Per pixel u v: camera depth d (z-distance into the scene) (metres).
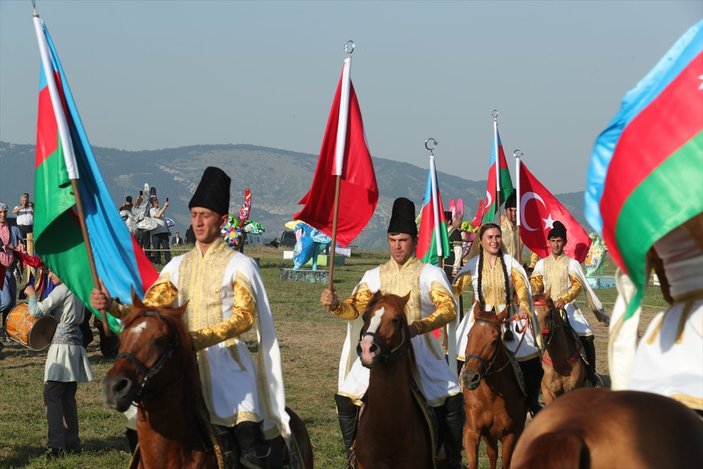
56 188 7.22
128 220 32.84
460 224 30.62
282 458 7.15
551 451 4.18
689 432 4.52
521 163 14.55
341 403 8.60
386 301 7.44
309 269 32.84
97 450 11.52
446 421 8.38
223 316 6.93
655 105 5.20
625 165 5.18
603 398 4.68
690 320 5.28
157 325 5.98
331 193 8.74
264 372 7.05
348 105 8.31
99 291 6.55
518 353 10.83
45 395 11.20
